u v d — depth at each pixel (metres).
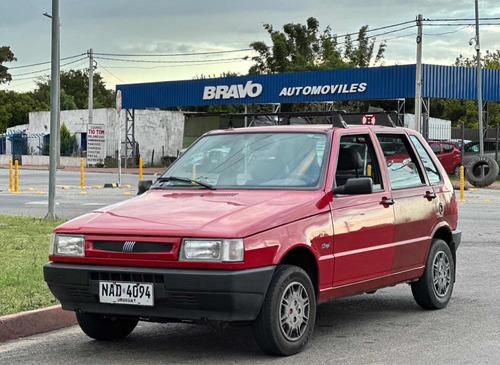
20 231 13.37
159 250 5.76
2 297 7.83
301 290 6.12
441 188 8.25
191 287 5.60
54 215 15.59
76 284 5.98
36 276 8.97
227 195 6.54
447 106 78.38
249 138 7.20
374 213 6.98
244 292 5.62
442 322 7.41
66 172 43.44
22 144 69.38
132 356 6.16
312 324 6.25
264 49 81.62
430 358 6.03
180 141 61.12
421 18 37.00
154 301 5.73
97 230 6.01
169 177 7.10
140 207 6.41
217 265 5.62
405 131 8.04
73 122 62.41
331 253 6.43
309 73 42.69
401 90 38.78
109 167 54.56
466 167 34.41
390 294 8.96
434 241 8.02
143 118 59.03
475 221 16.94
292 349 6.05
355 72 40.69
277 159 6.88
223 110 75.88
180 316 5.74
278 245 5.88
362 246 6.80
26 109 90.25
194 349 6.36
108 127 58.47
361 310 8.03
